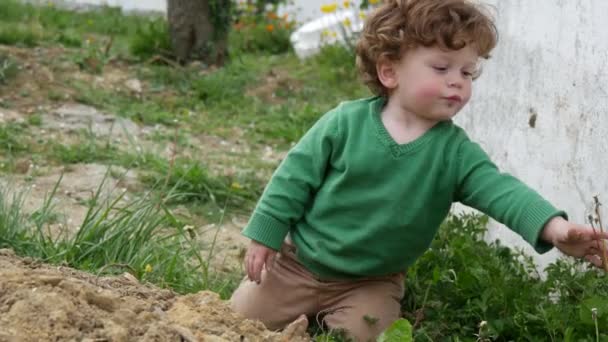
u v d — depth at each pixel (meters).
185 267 5.12
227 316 3.54
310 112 10.47
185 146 8.92
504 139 5.73
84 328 3.15
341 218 4.10
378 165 4.01
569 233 3.49
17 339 3.03
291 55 14.61
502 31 5.77
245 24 16.34
